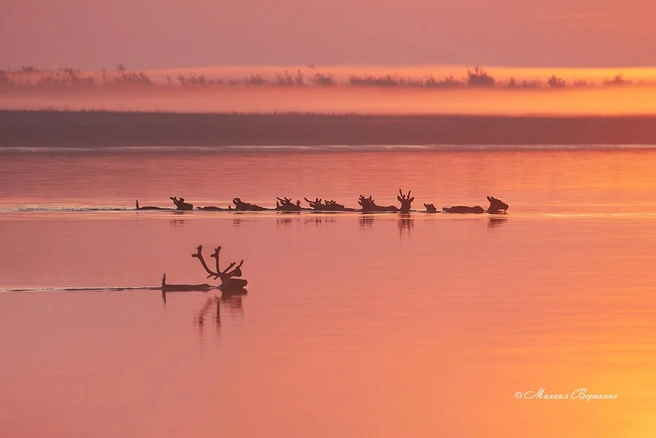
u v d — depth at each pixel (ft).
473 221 642.63
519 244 516.73
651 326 314.14
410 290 377.71
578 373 262.88
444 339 297.94
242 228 598.34
